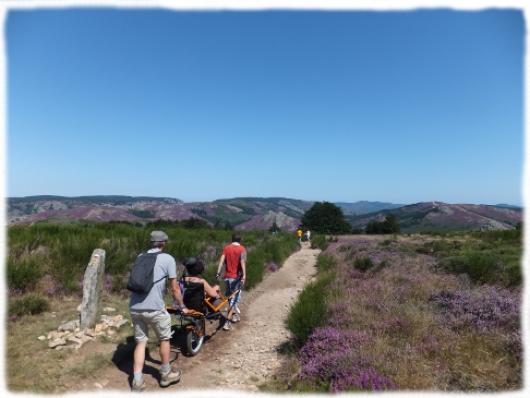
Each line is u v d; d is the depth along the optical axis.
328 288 8.52
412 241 26.42
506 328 5.43
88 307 5.98
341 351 4.98
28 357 4.85
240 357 5.96
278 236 31.38
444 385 4.18
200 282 6.32
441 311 6.50
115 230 14.37
